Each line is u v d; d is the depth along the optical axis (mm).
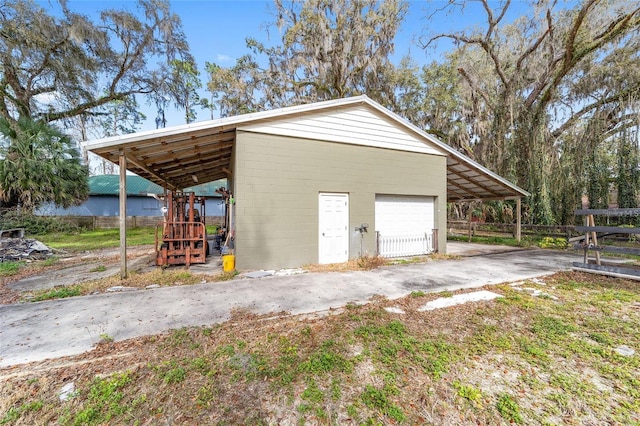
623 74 11102
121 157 5613
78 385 2268
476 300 4324
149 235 14773
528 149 12961
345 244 7547
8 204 12758
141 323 3461
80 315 3721
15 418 1923
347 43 13438
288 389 2217
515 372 2457
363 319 3553
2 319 3594
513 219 15367
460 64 14203
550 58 12312
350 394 2164
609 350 2812
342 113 7414
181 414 1957
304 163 6949
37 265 7391
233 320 3547
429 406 2043
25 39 12328
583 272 6219
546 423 1896
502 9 12875
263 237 6516
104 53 14539
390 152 8117
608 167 12805
